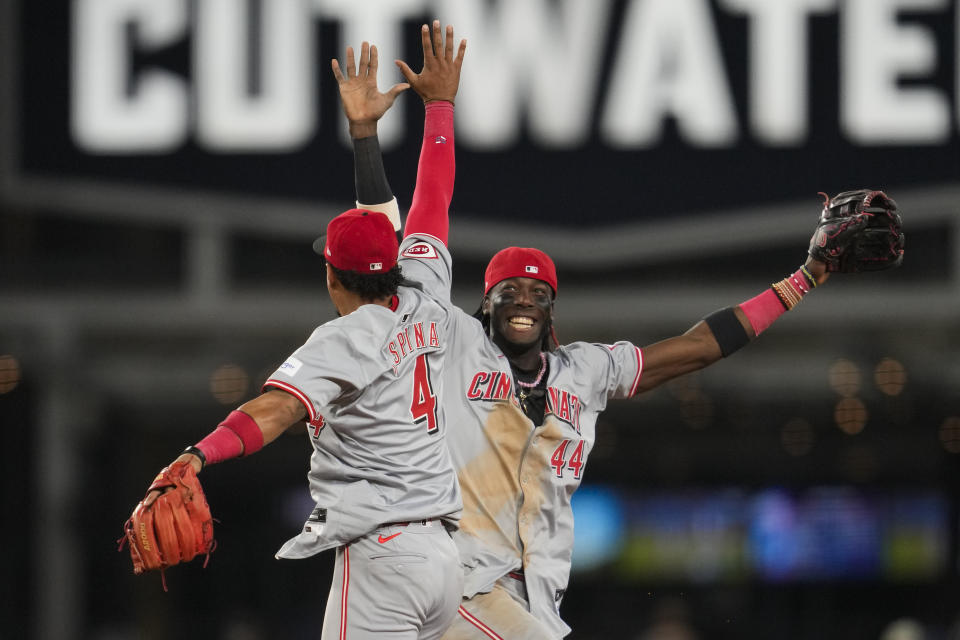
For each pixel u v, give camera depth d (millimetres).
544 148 49281
